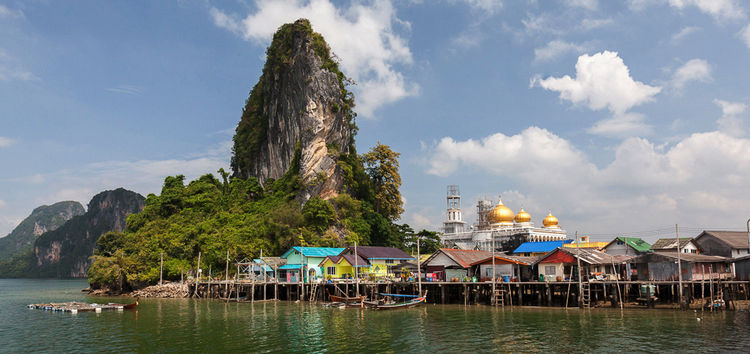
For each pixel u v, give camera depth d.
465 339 45.47
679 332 46.22
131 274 119.94
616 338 44.41
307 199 141.50
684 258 65.44
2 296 127.31
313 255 94.50
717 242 85.25
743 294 67.50
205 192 151.50
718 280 60.88
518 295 69.31
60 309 77.00
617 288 64.19
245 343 46.12
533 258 76.56
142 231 136.38
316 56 154.62
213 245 118.56
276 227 120.94
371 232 139.62
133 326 58.06
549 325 51.53
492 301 68.44
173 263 119.75
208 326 56.75
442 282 72.00
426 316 60.22
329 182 145.50
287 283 86.56
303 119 151.12
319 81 152.12
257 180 165.12
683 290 60.84
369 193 150.38
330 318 61.16
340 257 90.75
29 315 71.50
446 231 178.88
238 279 98.81
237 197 151.50
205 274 117.06
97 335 52.25
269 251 119.56
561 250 70.00
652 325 50.09
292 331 51.91
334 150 148.25
